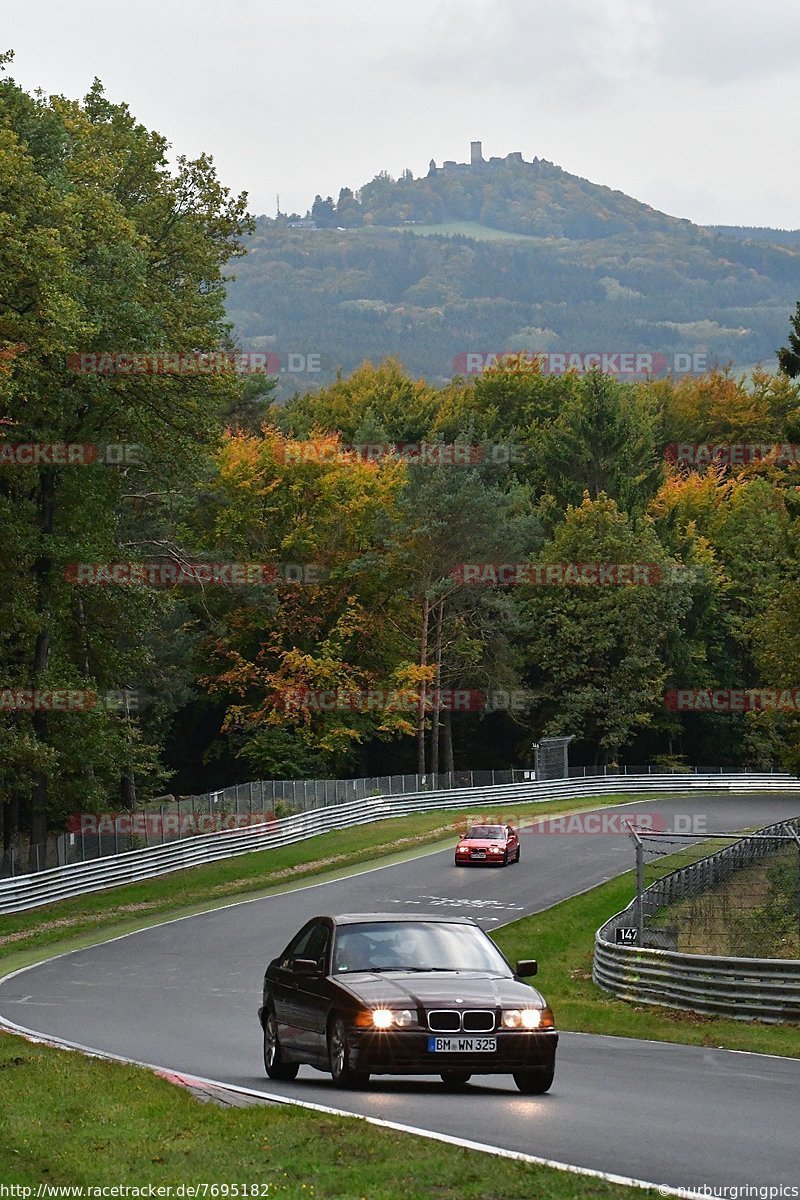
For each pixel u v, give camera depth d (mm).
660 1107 25547
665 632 185375
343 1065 26906
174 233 106438
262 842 112938
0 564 91500
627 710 183125
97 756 99500
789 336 116688
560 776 166750
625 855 109062
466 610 172500
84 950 71438
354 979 28219
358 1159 19500
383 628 165375
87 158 94750
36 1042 36062
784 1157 20578
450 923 30781
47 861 87938
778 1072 32250
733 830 123750
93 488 95188
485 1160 19297
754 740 192875
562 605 185250
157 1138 21109
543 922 78250
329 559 163500
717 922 64250
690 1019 47500
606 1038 42938
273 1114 22734
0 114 85750
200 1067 33094
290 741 157250
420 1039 26406
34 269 77625
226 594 158500
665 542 197500
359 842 118812
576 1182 17984
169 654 147375
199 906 88125
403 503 162750
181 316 99625
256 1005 52281
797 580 110812
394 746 187375
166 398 93375
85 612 103625
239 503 159125
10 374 74875
